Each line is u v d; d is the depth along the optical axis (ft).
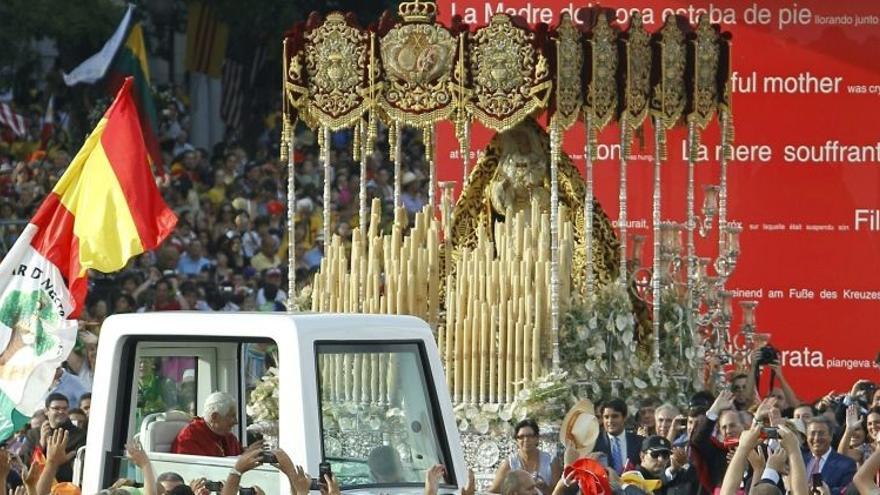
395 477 144.05
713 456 164.86
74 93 347.56
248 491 134.51
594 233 204.33
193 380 152.35
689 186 211.00
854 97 242.58
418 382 146.41
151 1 383.24
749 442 143.13
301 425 138.21
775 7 242.78
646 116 202.28
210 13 379.35
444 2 241.55
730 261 216.13
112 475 148.97
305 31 198.70
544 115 232.53
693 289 212.43
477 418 191.11
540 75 190.60
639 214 242.78
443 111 194.90
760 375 234.38
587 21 204.64
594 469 152.56
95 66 335.88
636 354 203.00
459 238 205.26
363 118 198.49
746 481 163.12
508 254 195.42
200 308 289.94
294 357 139.03
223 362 152.25
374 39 196.03
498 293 193.77
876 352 242.99
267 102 389.19
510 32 192.13
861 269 242.78
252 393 158.20
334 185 344.28
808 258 243.19
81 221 173.78
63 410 192.65
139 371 150.20
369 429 143.43
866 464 146.92
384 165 358.84
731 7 242.78
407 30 194.90
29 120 347.97
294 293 204.33
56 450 145.28
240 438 155.33
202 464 145.69
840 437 194.39
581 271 202.18
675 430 183.21
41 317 171.63
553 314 192.44
